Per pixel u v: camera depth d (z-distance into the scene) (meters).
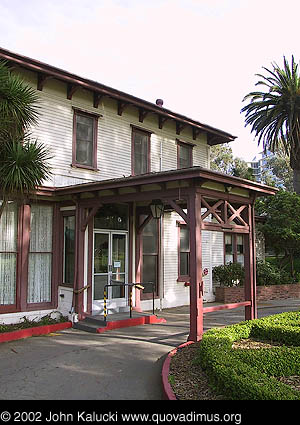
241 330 7.98
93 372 6.48
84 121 12.14
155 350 7.89
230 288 16.03
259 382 4.71
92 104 12.38
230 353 5.90
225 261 17.48
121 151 13.05
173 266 14.43
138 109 13.68
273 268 18.80
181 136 15.50
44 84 11.14
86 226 10.69
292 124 19.39
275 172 49.34
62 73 10.89
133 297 12.16
